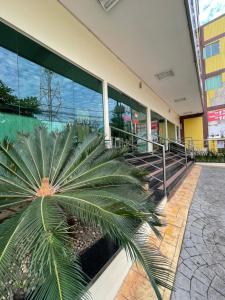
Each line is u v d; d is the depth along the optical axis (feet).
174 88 26.71
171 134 41.50
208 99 56.90
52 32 10.77
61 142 7.84
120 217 4.28
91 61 13.89
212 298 5.59
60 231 3.85
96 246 6.16
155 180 14.14
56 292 2.89
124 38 14.65
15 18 8.89
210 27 57.16
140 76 22.17
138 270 6.59
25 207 5.61
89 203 5.06
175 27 13.46
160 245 8.03
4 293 3.15
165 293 5.70
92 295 4.56
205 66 57.82
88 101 14.25
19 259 3.44
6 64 9.48
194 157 36.73
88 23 12.89
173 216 10.90
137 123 22.88
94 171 7.12
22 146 6.87
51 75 11.63
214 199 14.39
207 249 7.96
